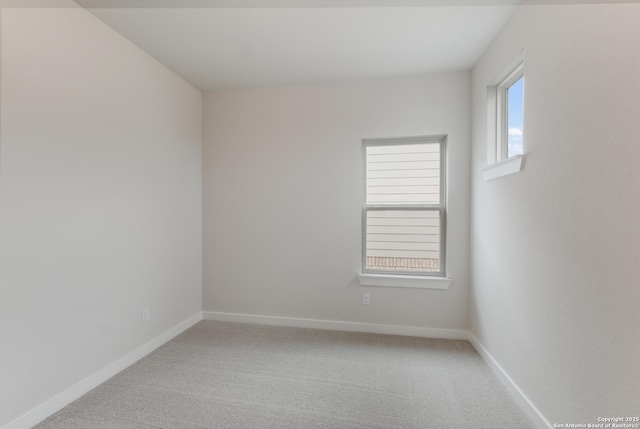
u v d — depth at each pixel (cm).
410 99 277
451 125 270
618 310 109
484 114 234
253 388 195
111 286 207
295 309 304
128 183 221
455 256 273
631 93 103
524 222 173
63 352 174
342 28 205
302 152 299
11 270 148
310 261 300
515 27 185
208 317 319
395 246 291
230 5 181
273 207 306
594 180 120
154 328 250
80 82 183
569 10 135
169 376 209
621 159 107
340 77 282
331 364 227
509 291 192
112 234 207
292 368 221
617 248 109
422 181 285
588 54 123
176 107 276
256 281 311
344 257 294
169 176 267
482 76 239
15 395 151
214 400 182
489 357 223
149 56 242
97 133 195
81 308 185
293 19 195
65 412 169
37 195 159
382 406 177
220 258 317
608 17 113
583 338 127
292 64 257
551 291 148
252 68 264
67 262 176
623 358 107
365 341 268
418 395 188
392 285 284
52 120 167
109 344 205
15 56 149
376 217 294
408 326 282
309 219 299
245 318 313
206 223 319
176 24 200
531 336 166
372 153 294
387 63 255
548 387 151
